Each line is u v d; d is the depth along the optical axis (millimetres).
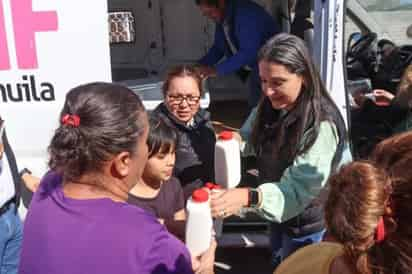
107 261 1225
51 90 2521
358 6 3740
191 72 2449
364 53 3715
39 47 2459
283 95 1875
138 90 3439
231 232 3307
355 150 3186
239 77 4621
